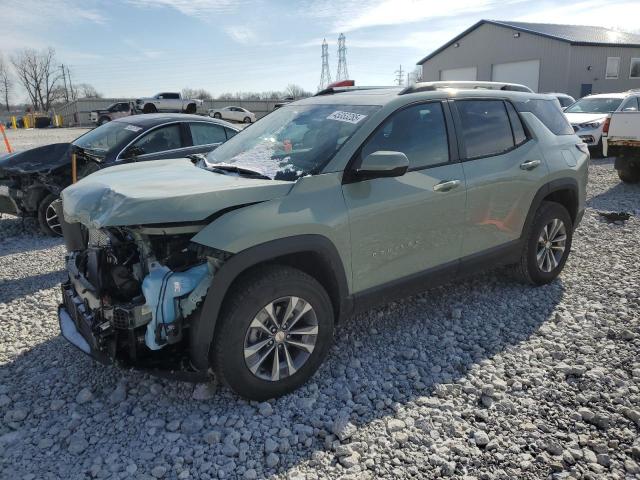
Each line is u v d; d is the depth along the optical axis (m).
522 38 31.95
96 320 3.03
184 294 2.81
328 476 2.54
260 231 2.88
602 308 4.32
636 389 3.16
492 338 3.87
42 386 3.36
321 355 3.29
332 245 3.18
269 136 3.92
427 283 3.84
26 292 5.03
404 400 3.13
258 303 2.93
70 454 2.72
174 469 2.60
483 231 4.10
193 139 7.49
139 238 2.96
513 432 2.82
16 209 7.13
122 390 3.24
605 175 11.27
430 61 38.34
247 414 3.01
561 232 4.83
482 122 4.15
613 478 2.49
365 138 3.41
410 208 3.54
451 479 2.50
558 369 3.41
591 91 31.48
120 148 6.85
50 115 52.91
